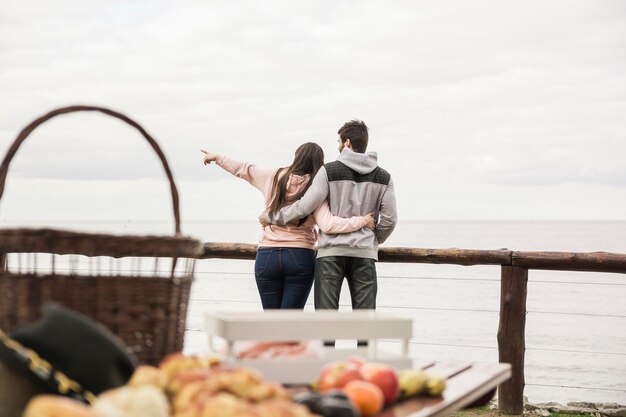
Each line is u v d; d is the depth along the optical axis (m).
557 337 31.39
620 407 4.89
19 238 1.70
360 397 1.64
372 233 4.55
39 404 1.22
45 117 2.03
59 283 1.76
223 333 1.89
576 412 4.75
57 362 1.52
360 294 4.52
